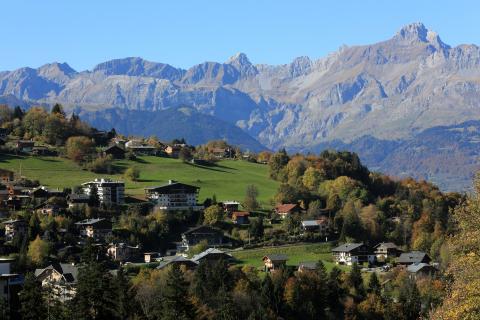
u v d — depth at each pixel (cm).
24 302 16975
